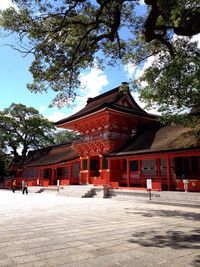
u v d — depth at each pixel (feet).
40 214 51.31
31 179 189.67
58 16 50.42
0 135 209.77
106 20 52.42
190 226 37.29
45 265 20.34
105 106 107.76
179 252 23.99
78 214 51.13
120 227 36.63
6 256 22.71
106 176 113.19
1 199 95.09
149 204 72.64
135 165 107.86
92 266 20.15
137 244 26.89
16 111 212.64
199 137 73.36
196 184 78.02
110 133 118.21
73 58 52.75
